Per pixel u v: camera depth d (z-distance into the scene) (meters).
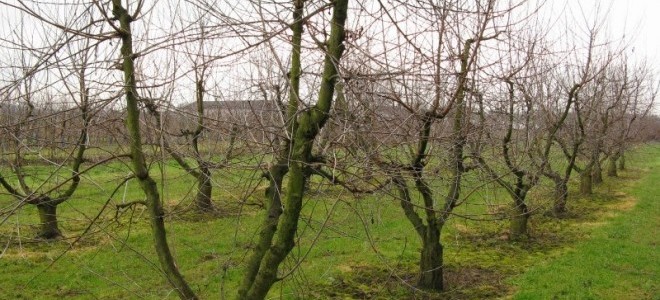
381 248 10.57
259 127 4.09
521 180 10.92
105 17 3.89
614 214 15.04
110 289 8.16
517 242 11.55
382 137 4.35
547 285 8.81
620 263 10.16
